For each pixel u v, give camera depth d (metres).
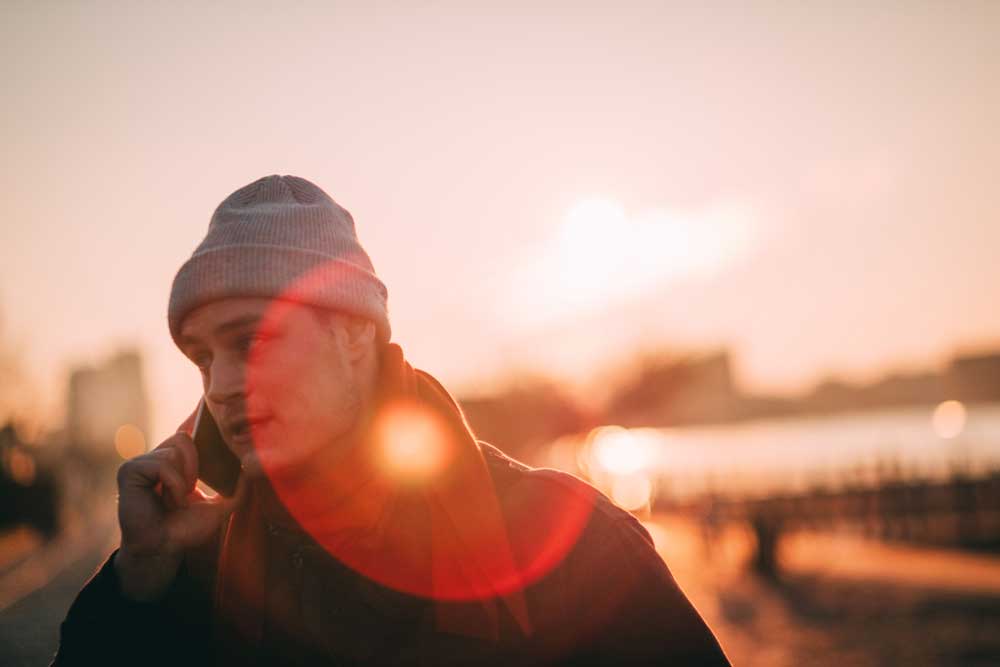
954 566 20.89
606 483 26.47
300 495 1.56
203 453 1.73
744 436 125.12
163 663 1.65
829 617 14.55
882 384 164.00
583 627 1.53
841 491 30.14
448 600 1.51
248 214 1.58
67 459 47.91
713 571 21.70
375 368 1.64
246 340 1.51
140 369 82.00
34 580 17.55
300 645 1.55
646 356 56.16
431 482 1.56
